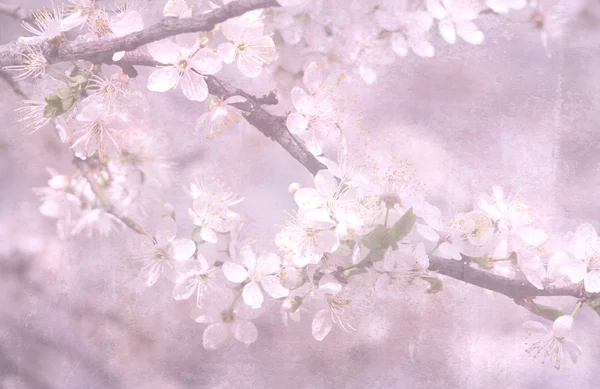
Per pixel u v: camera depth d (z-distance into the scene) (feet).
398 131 2.48
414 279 2.33
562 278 2.35
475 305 2.50
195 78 2.35
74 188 2.49
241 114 2.38
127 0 2.40
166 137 2.45
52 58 2.35
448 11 2.49
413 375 2.50
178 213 2.44
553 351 2.40
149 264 2.39
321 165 2.37
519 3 2.51
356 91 2.46
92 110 2.36
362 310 2.42
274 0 2.25
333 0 2.44
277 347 2.50
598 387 2.48
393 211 2.32
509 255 2.34
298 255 2.31
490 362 2.50
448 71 2.50
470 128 2.51
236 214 2.38
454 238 2.35
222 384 2.51
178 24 2.27
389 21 2.46
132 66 2.37
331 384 2.50
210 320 2.39
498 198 2.37
